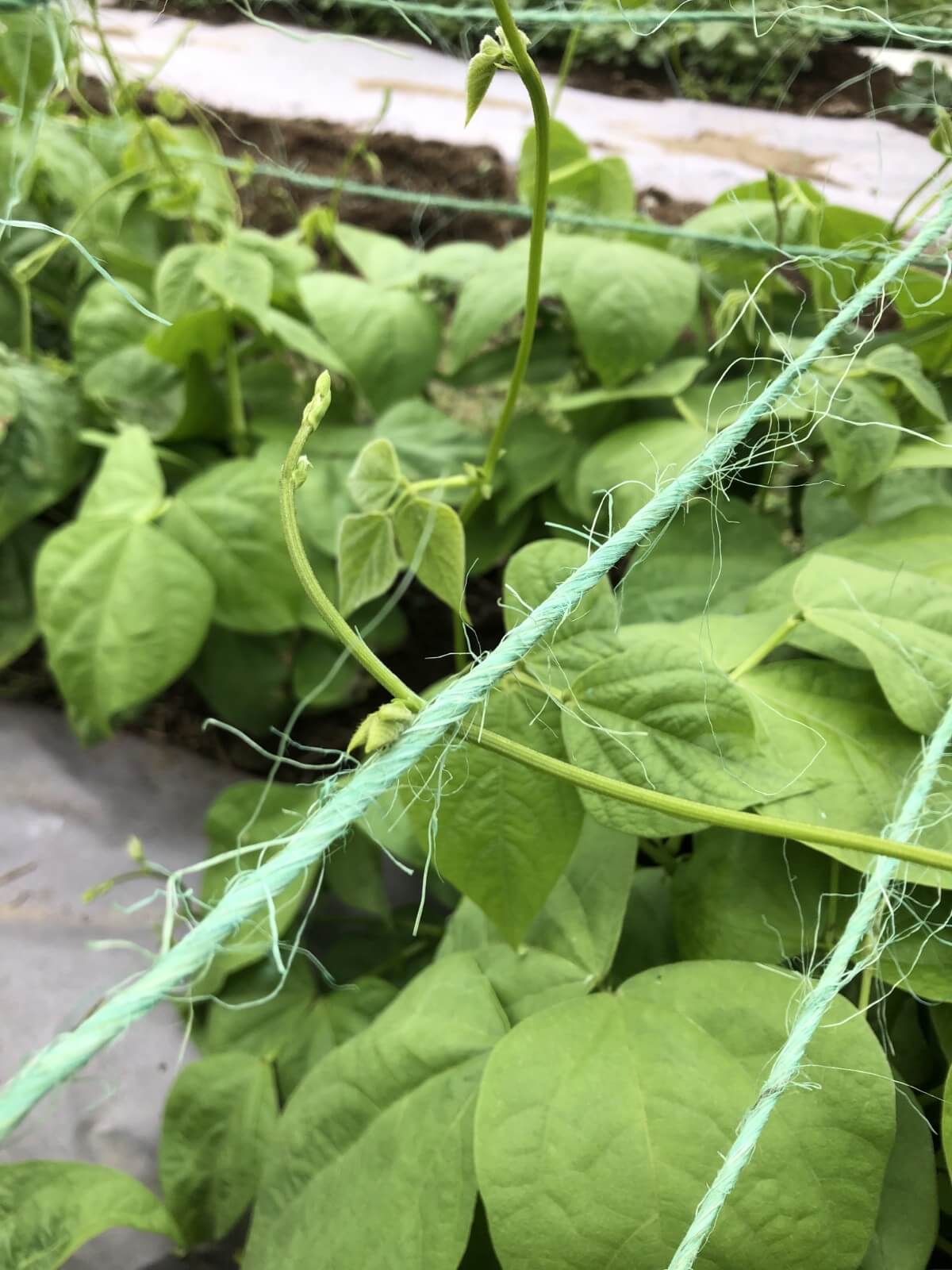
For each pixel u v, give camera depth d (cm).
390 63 62
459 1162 25
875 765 26
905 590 28
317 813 17
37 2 29
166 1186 33
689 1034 24
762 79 51
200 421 45
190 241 49
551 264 38
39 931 42
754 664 29
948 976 25
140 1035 39
